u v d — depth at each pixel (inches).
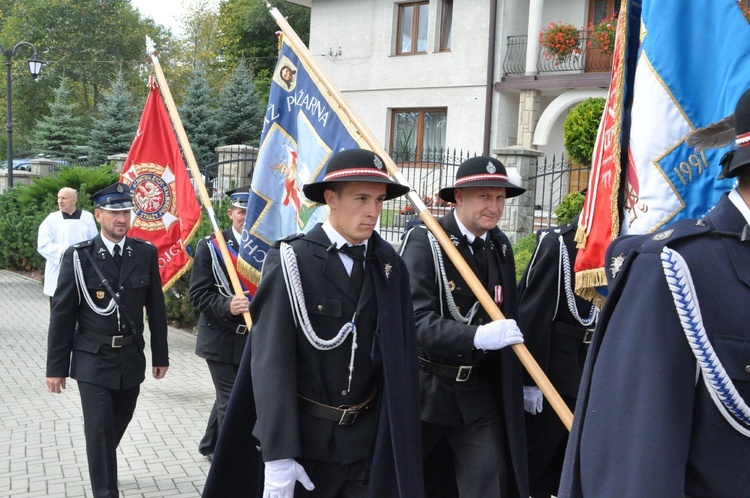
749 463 73.3
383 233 480.4
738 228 75.0
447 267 155.4
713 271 73.8
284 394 117.6
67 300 187.9
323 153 183.0
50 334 187.3
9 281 588.1
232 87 1093.1
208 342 216.4
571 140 400.8
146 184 243.9
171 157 245.0
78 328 190.7
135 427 251.1
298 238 127.2
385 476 122.1
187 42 1647.4
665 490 69.6
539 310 172.1
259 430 120.9
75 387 299.0
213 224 207.9
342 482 124.6
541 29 743.7
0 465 214.7
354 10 840.9
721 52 120.7
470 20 772.0
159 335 202.5
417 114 821.2
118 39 1850.4
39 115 1840.6
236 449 129.3
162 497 193.6
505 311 160.1
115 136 1095.6
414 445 123.5
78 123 1310.3
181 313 407.5
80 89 1852.9
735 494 73.0
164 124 244.4
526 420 177.2
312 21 869.8
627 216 129.8
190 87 1070.4
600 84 699.4
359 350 124.3
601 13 738.2
